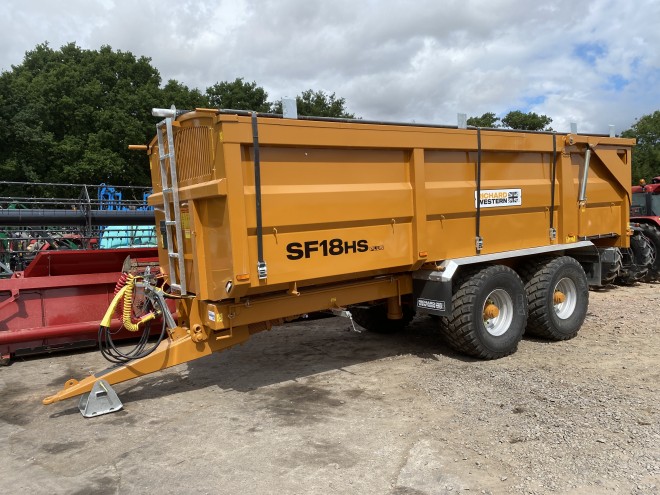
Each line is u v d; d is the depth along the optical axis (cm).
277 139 431
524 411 421
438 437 385
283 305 482
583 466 330
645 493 299
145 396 504
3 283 638
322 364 591
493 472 331
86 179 2895
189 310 487
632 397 440
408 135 510
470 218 573
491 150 582
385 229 509
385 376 537
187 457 372
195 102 3419
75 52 3606
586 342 636
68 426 437
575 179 681
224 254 425
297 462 357
